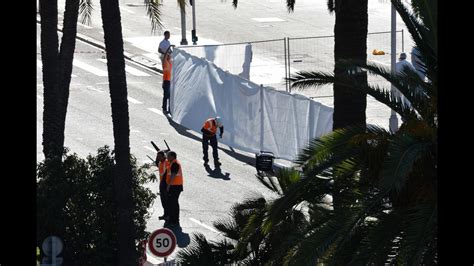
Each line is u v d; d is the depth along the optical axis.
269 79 88.12
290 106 66.69
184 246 54.44
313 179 35.50
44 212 49.94
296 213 38.94
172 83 77.94
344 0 46.06
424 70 36.16
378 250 32.66
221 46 80.75
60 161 51.81
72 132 74.69
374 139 34.91
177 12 114.38
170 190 56.75
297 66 92.56
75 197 50.53
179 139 73.75
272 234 38.91
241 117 70.88
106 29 50.28
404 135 32.94
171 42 101.56
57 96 58.06
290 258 33.41
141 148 71.25
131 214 50.25
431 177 33.75
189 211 59.50
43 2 57.75
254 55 96.88
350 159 34.75
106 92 85.25
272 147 68.56
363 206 32.50
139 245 51.19
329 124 63.59
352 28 46.06
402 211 33.25
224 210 59.59
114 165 51.66
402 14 35.84
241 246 38.62
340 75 36.53
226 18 113.25
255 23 110.94
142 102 82.69
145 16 112.31
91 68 92.12
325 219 34.19
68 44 58.62
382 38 102.12
